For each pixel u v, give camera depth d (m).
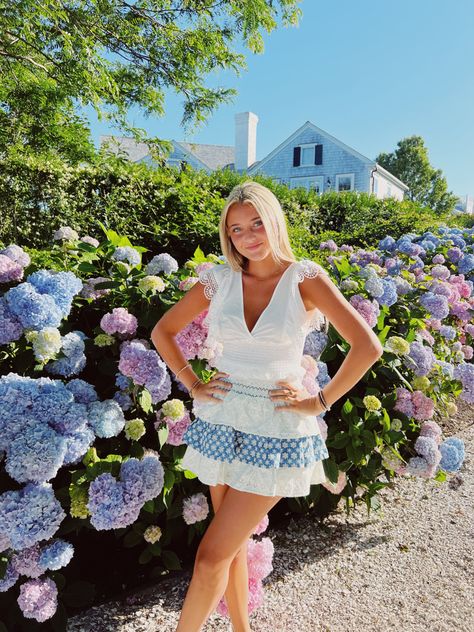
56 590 1.64
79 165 6.60
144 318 2.09
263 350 1.51
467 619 1.91
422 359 2.68
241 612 1.66
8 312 1.81
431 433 2.58
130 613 1.88
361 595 2.04
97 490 1.65
